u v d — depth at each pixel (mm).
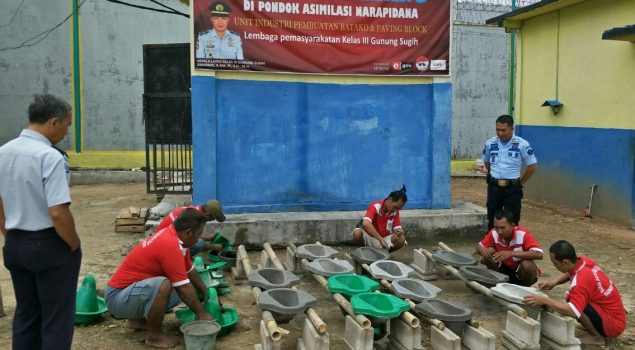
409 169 8125
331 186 7934
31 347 3461
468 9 15828
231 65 7387
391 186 8094
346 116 7906
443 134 8086
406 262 6824
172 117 9898
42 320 3371
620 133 9055
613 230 8727
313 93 7781
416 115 8094
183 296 4238
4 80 13547
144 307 4227
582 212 10023
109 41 13938
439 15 7941
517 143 6953
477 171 15953
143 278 4285
